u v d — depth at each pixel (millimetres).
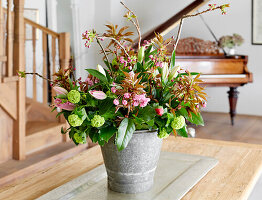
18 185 1711
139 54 1522
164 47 1560
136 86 1355
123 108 1433
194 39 6633
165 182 1682
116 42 1569
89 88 1446
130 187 1561
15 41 4348
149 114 1398
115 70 1587
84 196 1557
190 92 1445
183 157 2023
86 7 8258
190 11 6340
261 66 7363
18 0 4254
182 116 1472
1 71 4246
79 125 1430
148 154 1524
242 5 7383
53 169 1907
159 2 8102
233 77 6285
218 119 7105
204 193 1589
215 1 7551
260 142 5523
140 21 8289
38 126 5129
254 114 7508
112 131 1416
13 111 4379
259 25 7277
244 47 7469
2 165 4301
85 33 1436
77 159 2055
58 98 1454
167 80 1513
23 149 4512
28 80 7367
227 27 7543
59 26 8188
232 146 2227
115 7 8328
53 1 7750
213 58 6293
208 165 1884
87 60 8320
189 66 6254
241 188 1640
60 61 5223
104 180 1730
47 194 1575
